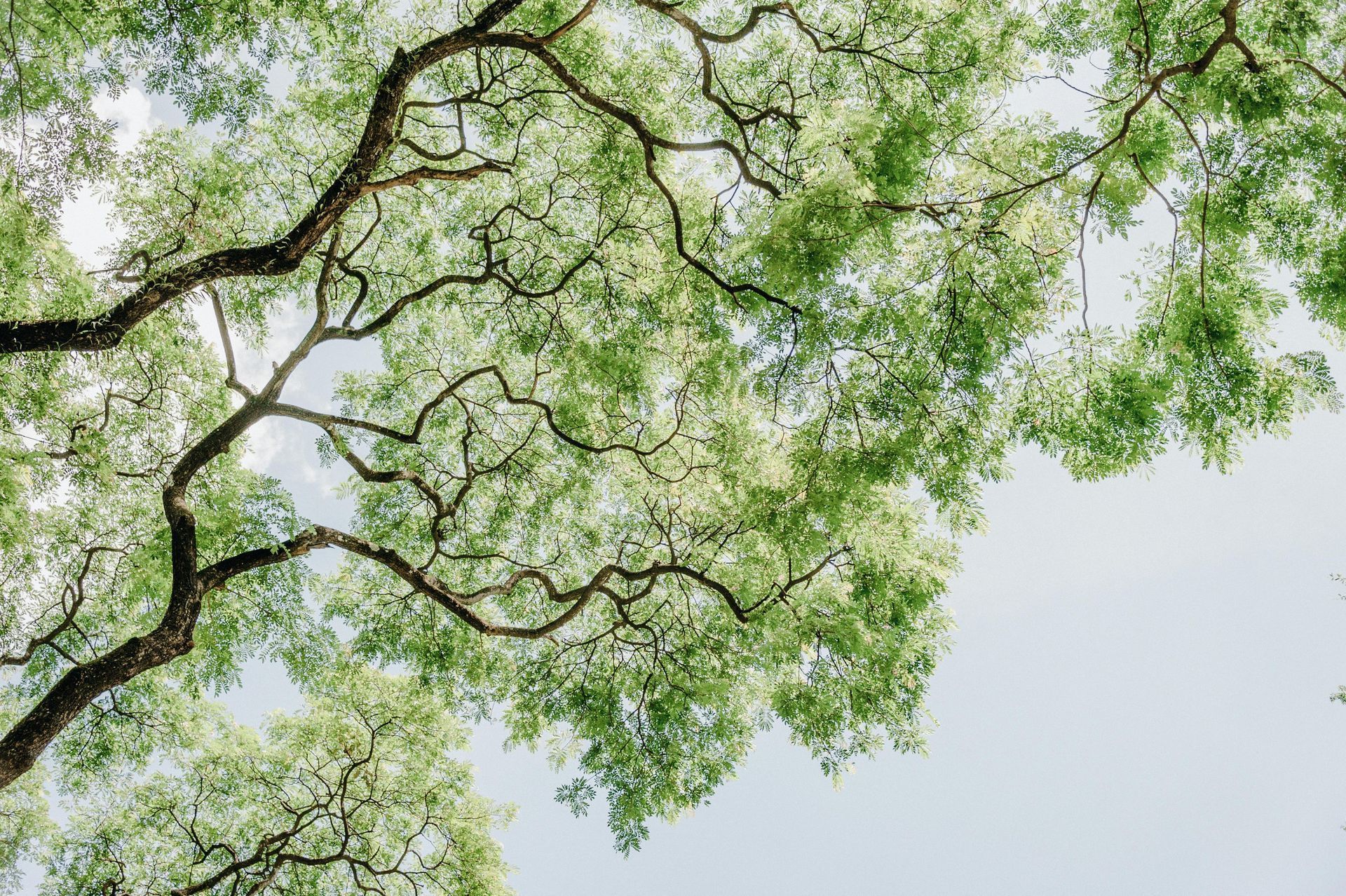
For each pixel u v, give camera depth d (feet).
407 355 43.45
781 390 30.45
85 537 32.99
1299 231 25.75
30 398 27.91
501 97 37.96
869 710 32.14
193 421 36.42
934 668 33.40
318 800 40.60
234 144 35.06
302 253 26.00
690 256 32.68
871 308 28.58
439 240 42.63
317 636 38.17
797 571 32.37
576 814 35.37
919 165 25.73
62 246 25.02
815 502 28.45
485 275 36.35
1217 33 24.81
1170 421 26.48
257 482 36.76
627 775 35.35
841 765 32.35
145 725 36.68
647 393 36.76
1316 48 23.68
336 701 42.06
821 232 22.35
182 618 25.88
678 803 35.06
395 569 31.76
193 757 41.22
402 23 35.37
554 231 39.96
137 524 34.76
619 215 37.65
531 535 43.04
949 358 27.61
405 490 42.32
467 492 41.09
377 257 42.70
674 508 37.78
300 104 36.22
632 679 37.42
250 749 42.19
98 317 24.43
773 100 35.09
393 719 42.22
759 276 30.55
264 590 36.60
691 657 36.78
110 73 24.52
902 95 30.68
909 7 29.84
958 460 27.61
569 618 33.01
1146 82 22.71
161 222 30.63
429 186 41.19
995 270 26.35
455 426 43.45
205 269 25.12
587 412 37.91
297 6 29.66
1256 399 25.48
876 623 32.01
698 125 37.24
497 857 42.37
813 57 33.73
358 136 36.52
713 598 37.58
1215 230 25.70
